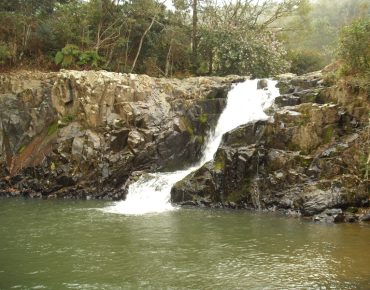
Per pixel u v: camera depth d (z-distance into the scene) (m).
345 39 18.20
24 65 28.22
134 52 31.09
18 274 9.16
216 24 32.00
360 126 16.64
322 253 10.51
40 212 16.02
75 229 13.08
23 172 21.97
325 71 21.69
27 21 29.11
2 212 16.02
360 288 8.28
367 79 17.17
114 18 30.17
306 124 16.98
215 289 8.32
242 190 17.03
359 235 12.26
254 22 35.25
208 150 21.75
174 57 31.11
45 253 10.60
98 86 22.70
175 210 16.41
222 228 13.21
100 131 21.89
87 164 20.97
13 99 24.33
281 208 16.05
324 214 14.54
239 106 22.17
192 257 10.27
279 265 9.65
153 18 29.97
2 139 23.44
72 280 8.81
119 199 19.69
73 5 29.44
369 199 14.79
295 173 16.27
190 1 32.47
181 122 21.98
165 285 8.54
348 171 15.63
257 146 17.47
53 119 23.70
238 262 9.88
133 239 11.88
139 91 22.88
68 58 27.72
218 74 31.02
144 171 20.56
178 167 21.33
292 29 37.69
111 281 8.75
